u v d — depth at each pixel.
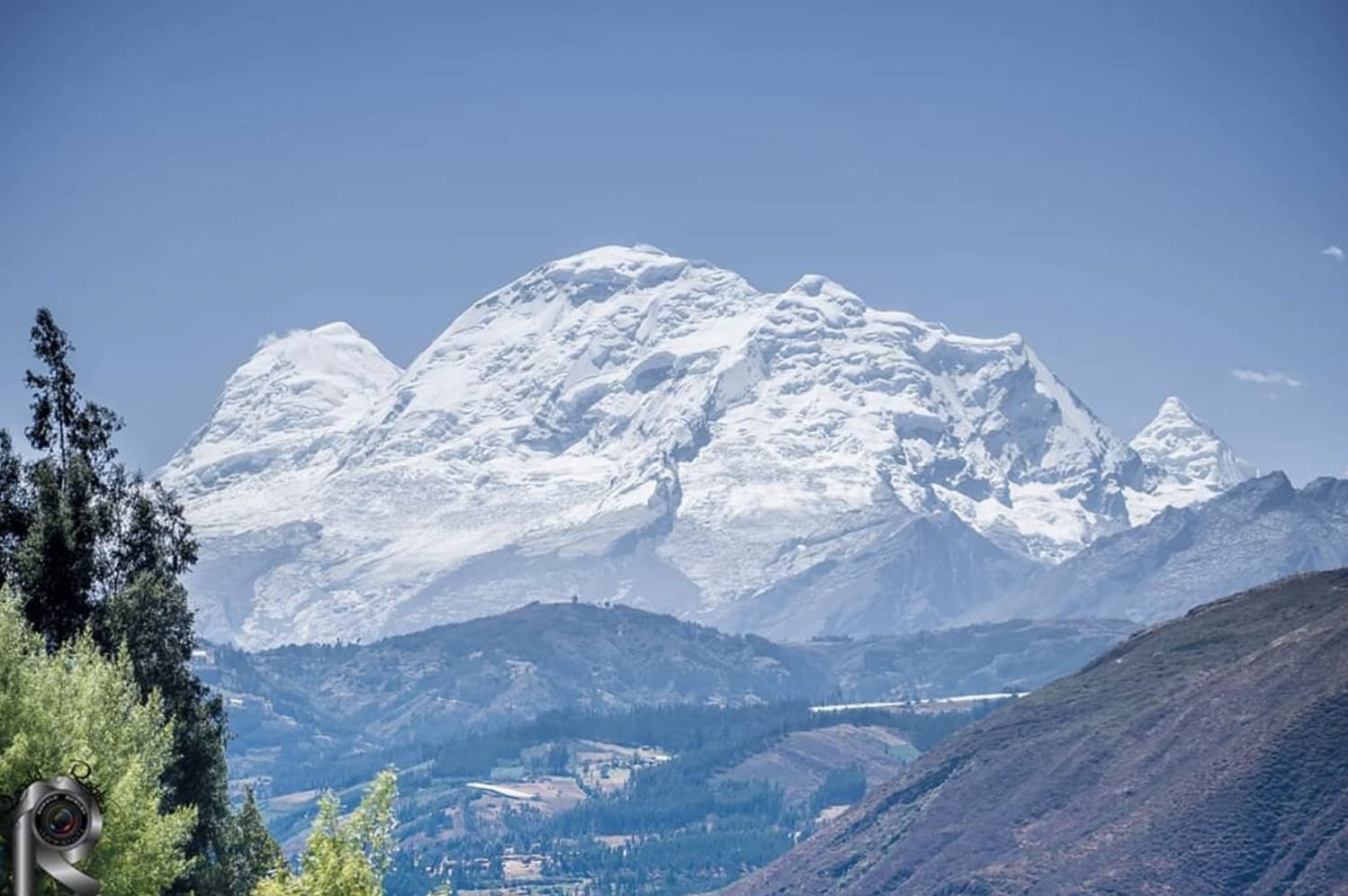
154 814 155.00
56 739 153.50
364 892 149.62
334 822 155.75
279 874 154.50
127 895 147.75
